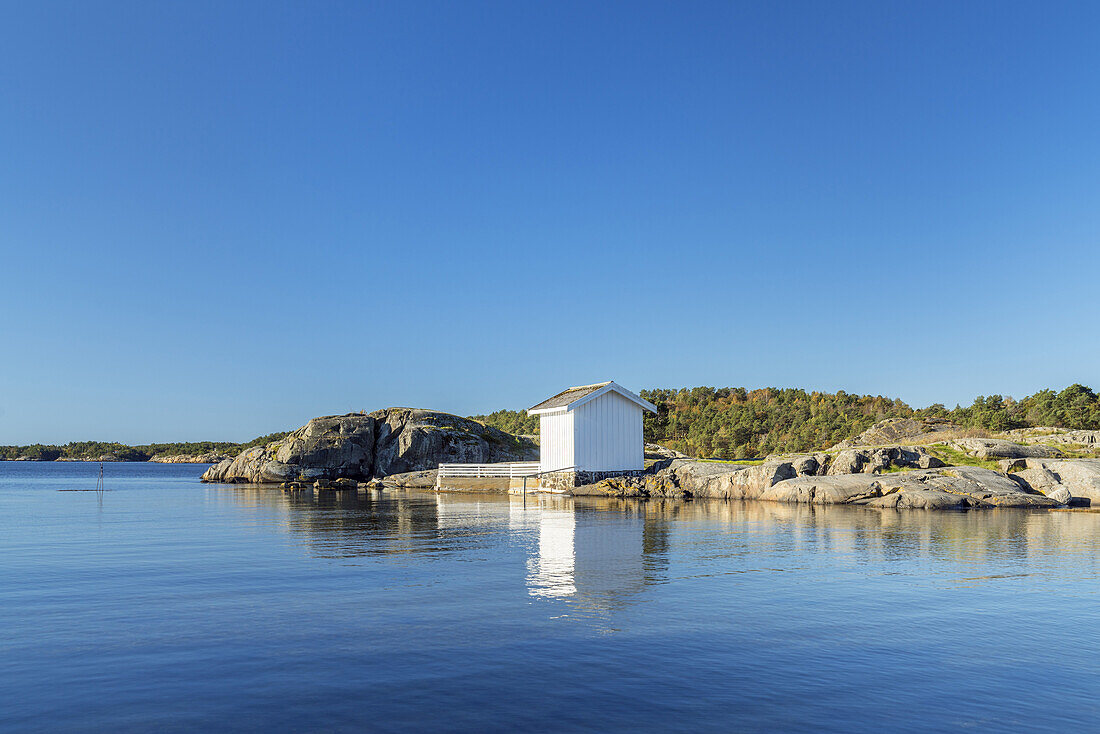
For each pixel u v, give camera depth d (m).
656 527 23.47
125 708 6.99
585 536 20.81
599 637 9.58
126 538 20.78
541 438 44.81
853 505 34.31
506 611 10.99
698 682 7.84
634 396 44.19
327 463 68.06
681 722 6.71
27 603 11.58
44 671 8.10
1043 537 20.92
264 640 9.38
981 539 20.34
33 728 6.48
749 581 13.52
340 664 8.37
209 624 10.20
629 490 40.41
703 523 24.89
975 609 11.36
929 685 7.82
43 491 55.44
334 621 10.37
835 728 6.61
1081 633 9.99
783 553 17.25
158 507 34.97
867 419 146.50
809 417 170.25
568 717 6.82
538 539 20.06
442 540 19.88
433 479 52.69
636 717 6.83
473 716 6.82
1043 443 50.16
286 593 12.33
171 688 7.55
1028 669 8.41
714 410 192.12
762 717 6.86
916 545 18.92
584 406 42.62
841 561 16.05
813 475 40.53
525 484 41.94
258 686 7.62
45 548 18.52
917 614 11.00
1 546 18.97
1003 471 39.19
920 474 35.97
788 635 9.76
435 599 11.84
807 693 7.54
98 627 10.04
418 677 7.93
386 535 21.23
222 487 63.22
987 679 8.04
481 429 74.00
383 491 51.69
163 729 6.48
